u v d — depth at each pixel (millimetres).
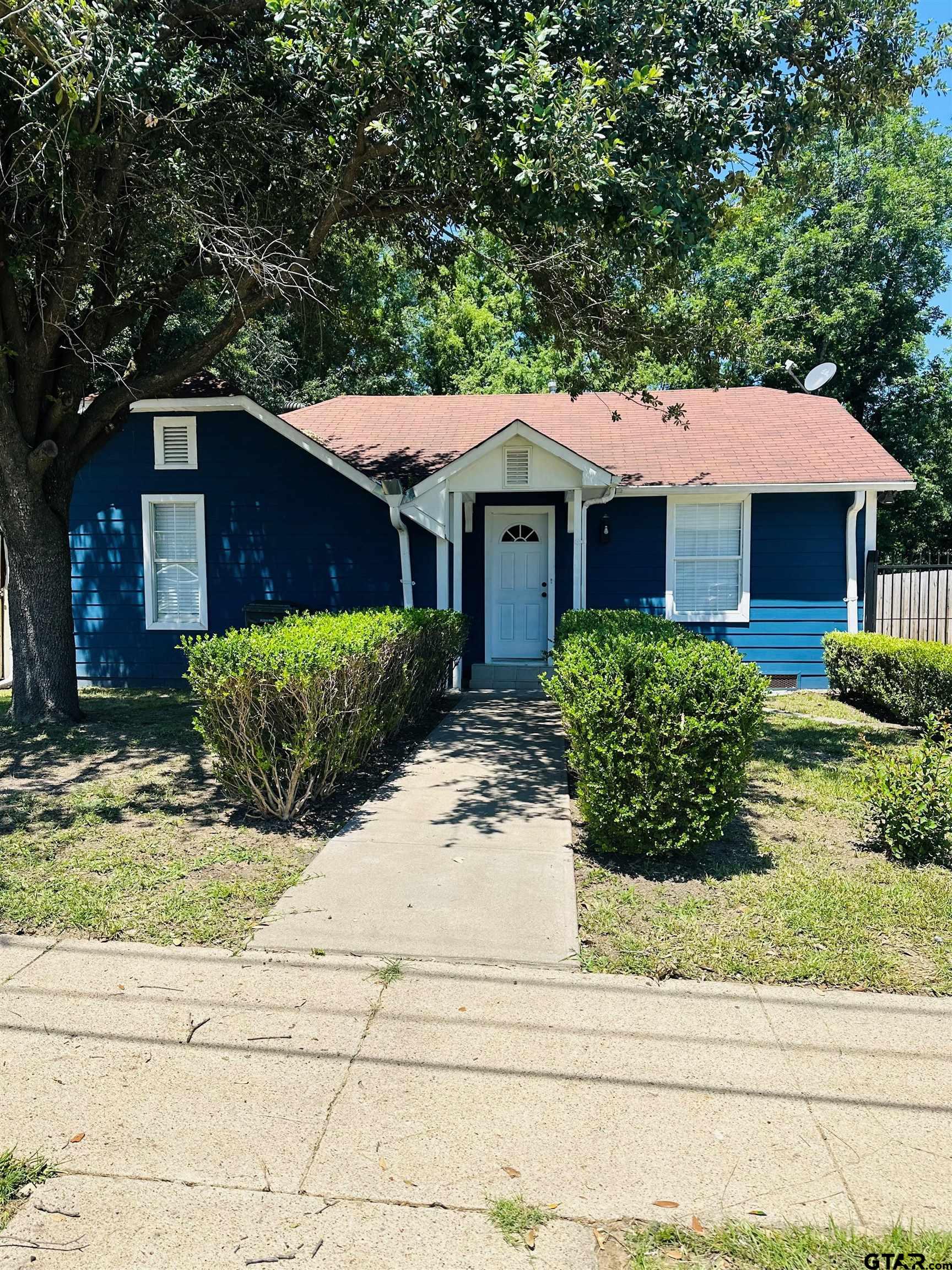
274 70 7594
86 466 12734
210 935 4074
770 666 12523
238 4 7371
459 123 6352
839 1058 3141
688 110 6598
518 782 6965
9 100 7016
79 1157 2588
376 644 6461
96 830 5512
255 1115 2795
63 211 6883
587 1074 3031
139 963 3830
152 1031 3291
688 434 13547
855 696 11148
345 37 6160
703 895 4613
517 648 13148
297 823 5738
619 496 12461
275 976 3727
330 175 8258
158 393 9219
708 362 9117
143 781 6707
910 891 4621
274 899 4492
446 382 26875
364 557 12469
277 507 12539
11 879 4676
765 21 6578
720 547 12547
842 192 23734
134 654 12852
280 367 21328
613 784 5004
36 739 8148
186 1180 2496
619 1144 2662
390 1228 2324
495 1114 2805
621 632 6703
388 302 23703
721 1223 2342
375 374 24406
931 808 5109
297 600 12570
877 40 7266
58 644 8977
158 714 9773
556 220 6570
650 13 6438
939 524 25953
